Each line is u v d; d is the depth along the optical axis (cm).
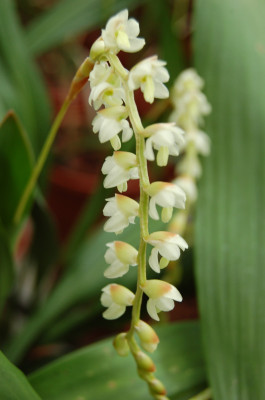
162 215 29
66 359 38
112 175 28
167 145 27
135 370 38
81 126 79
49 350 58
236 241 41
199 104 45
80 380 37
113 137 28
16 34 52
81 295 48
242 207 42
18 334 51
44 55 89
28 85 52
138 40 28
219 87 47
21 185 43
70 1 67
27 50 59
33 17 87
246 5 50
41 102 53
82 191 67
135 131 27
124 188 29
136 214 28
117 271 29
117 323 49
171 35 62
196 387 38
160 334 40
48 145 39
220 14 49
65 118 77
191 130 43
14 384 31
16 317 60
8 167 41
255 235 41
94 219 56
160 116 60
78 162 81
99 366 37
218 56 48
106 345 38
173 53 61
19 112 50
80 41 86
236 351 37
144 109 67
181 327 41
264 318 38
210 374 37
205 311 39
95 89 28
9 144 40
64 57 88
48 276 60
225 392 36
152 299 29
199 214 42
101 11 66
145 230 28
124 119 28
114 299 30
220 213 42
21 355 46
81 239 56
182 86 45
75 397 36
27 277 64
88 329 51
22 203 43
